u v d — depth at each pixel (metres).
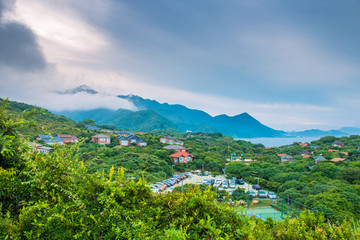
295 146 107.56
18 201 2.75
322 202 23.86
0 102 3.60
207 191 3.18
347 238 3.49
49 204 2.63
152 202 3.07
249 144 121.94
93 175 2.98
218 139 136.75
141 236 2.42
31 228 2.38
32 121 3.59
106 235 2.42
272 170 49.53
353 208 22.58
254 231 3.00
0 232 2.21
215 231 2.62
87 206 2.70
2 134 3.23
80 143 3.40
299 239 3.58
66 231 2.36
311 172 46.88
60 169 3.04
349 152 77.50
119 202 2.84
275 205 26.78
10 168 3.09
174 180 36.00
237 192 31.70
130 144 68.56
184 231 2.57
